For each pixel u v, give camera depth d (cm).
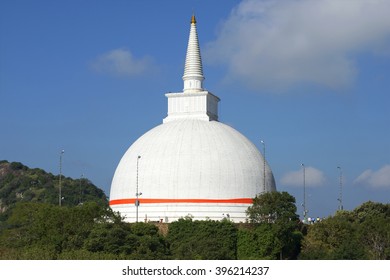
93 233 15025
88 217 16162
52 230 15800
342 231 17288
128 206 19538
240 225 17938
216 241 16488
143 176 19488
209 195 19062
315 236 17450
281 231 17038
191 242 16200
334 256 15850
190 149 19488
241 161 19638
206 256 15675
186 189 19062
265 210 17638
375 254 16225
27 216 18575
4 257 13862
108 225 15450
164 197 19112
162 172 19288
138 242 15175
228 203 19112
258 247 16738
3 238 16812
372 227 17000
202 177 19150
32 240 16038
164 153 19550
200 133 19875
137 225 16300
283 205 17750
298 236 17788
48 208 16512
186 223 17025
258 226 17488
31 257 13662
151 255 14788
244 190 19362
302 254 16775
